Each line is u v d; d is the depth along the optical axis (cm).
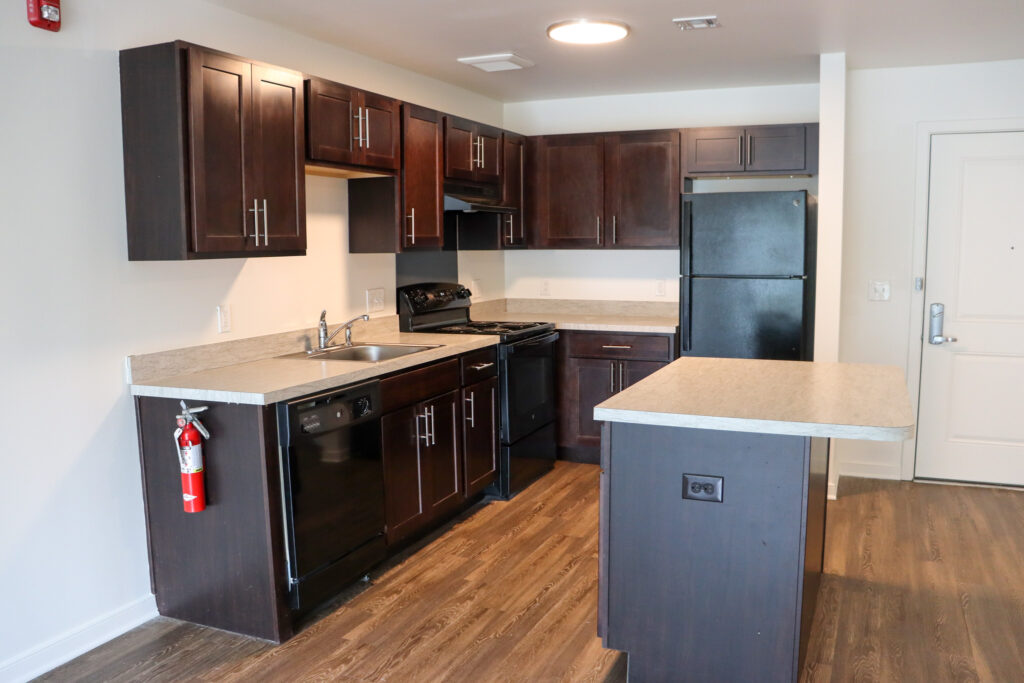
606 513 234
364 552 299
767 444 215
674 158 461
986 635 266
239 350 317
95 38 257
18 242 238
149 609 282
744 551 220
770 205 418
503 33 347
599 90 483
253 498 258
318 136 307
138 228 265
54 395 250
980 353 432
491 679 240
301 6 305
